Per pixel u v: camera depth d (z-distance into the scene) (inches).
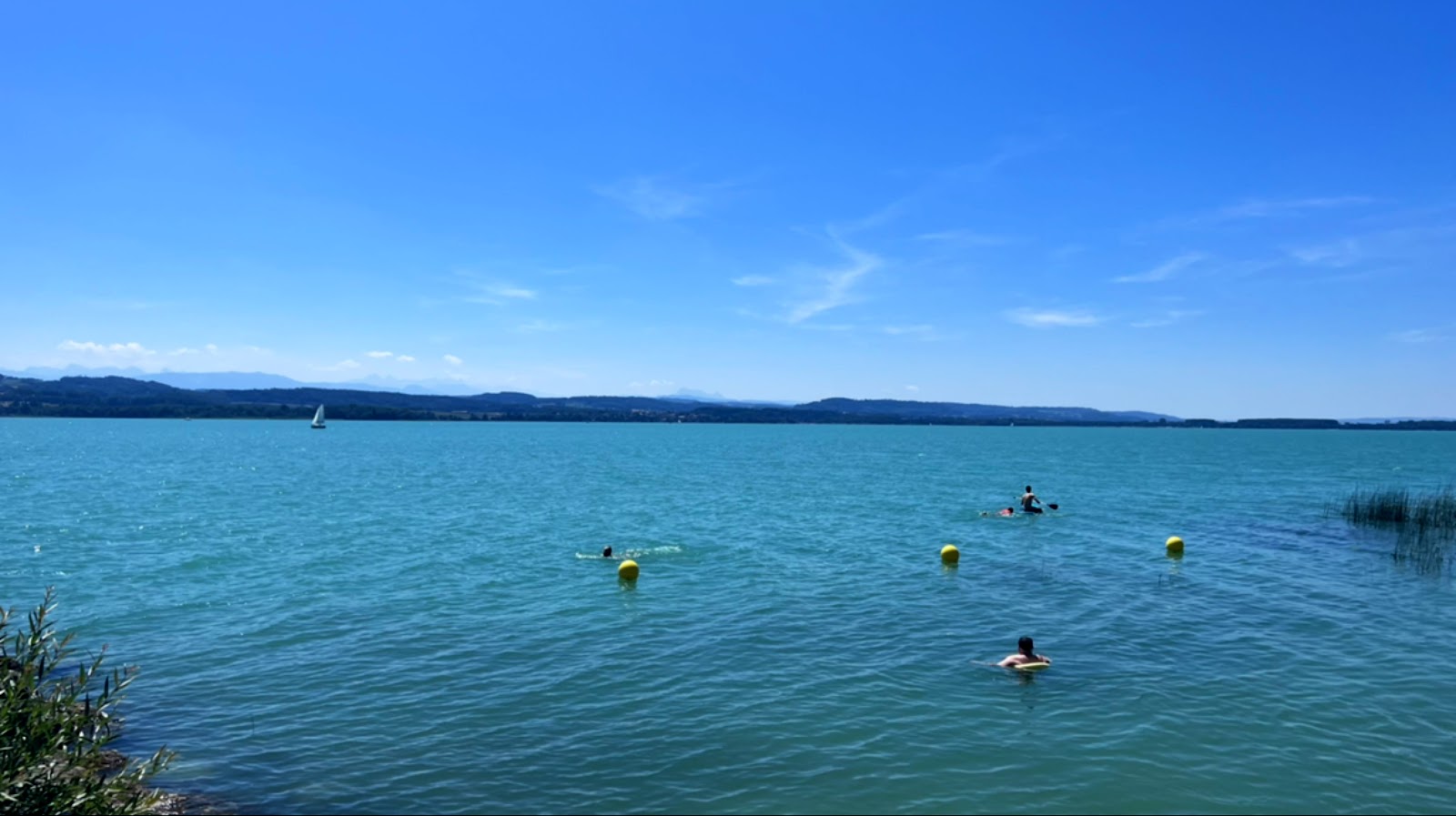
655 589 1017.5
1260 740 556.4
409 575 1111.6
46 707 391.9
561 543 1396.4
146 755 531.2
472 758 532.1
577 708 617.0
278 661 726.5
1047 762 525.3
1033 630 823.1
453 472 3161.9
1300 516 1768.0
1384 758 531.2
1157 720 592.1
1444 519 1622.8
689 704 623.5
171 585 1046.4
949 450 5433.1
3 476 2768.2
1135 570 1137.4
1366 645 772.6
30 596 986.1
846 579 1082.1
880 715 601.9
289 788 491.5
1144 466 3720.5
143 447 4955.7
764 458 4350.4
